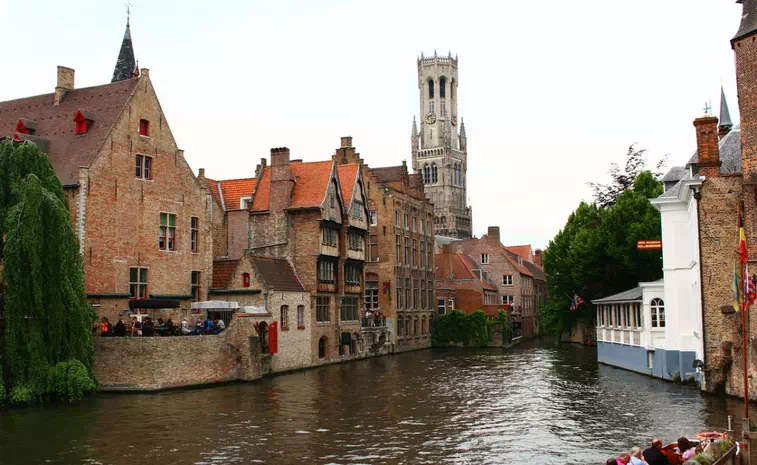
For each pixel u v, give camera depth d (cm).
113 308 4106
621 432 2492
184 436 2452
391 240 6825
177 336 3712
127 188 4256
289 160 5569
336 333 5491
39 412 2911
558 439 2397
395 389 3731
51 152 4222
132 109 4334
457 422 2730
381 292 6781
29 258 2984
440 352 6788
